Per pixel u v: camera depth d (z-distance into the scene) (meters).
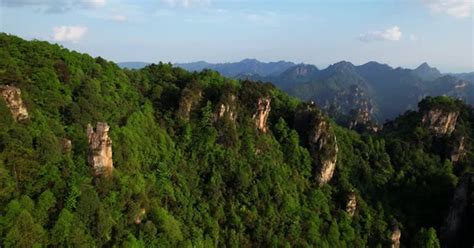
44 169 74.38
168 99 126.50
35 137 78.06
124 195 82.25
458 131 152.00
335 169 128.25
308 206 115.56
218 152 113.69
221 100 120.12
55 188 72.81
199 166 110.56
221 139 116.44
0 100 76.94
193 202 100.88
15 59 101.25
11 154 72.06
